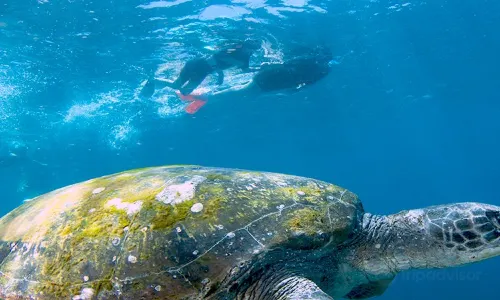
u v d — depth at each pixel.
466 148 63.72
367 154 59.44
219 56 16.59
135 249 2.77
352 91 26.02
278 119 30.72
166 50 16.36
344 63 20.78
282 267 2.94
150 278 2.66
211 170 3.64
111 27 14.36
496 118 42.69
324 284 3.38
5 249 3.22
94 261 2.79
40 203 3.61
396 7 15.89
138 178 3.51
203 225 2.86
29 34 14.61
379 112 33.34
